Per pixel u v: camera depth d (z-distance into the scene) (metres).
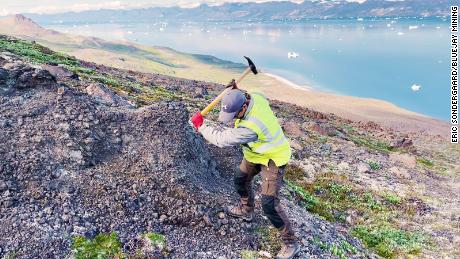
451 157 16.17
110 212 3.35
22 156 3.49
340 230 5.00
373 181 7.73
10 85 4.16
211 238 3.46
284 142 3.12
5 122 3.73
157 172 3.83
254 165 3.35
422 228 5.93
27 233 2.95
